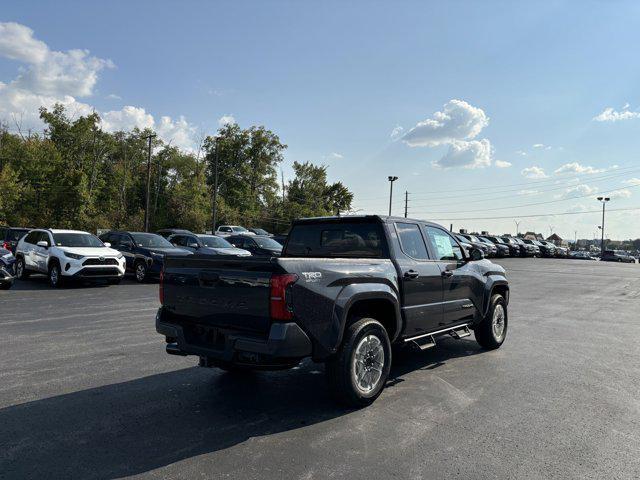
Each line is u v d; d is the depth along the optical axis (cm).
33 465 342
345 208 8300
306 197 7931
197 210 5222
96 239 1587
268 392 516
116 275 1495
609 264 3794
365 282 484
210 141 6988
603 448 382
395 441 391
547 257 5009
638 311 1165
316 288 431
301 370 608
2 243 1816
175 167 7231
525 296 1478
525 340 813
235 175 6938
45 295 1273
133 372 579
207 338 462
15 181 4338
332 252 586
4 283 1342
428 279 579
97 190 5659
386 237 546
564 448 381
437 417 446
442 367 632
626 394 521
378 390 489
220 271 449
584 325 962
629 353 718
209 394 506
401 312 533
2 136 4822
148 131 4491
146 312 1013
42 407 458
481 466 348
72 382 536
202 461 351
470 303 670
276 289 406
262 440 390
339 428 417
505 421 438
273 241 2067
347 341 459
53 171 4562
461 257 692
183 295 484
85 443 380
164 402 479
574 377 587
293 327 409
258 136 6969
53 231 1554
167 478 325
